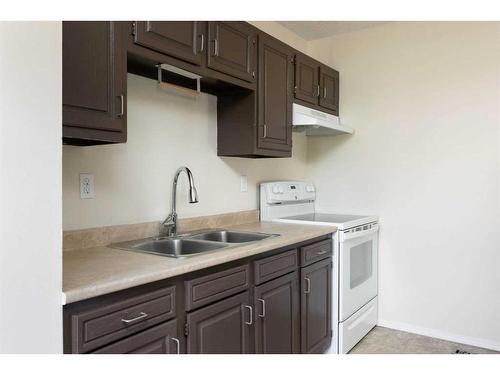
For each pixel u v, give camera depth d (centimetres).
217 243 188
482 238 265
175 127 222
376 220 302
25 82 100
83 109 139
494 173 261
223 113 248
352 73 321
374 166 311
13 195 98
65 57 133
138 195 200
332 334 254
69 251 166
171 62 175
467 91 270
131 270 132
